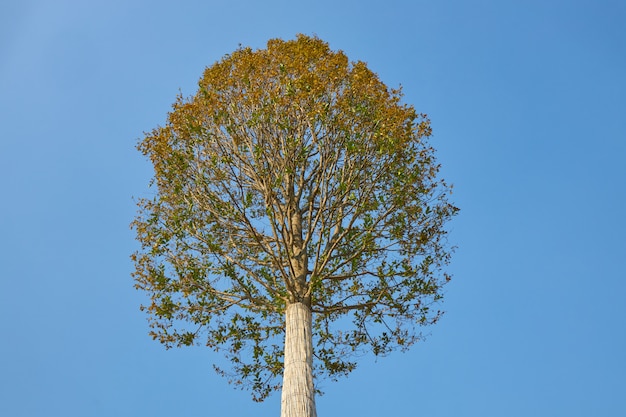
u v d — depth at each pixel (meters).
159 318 14.36
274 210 14.25
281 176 14.11
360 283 14.59
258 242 13.47
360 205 13.90
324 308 14.16
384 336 15.02
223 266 13.82
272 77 15.43
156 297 14.23
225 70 16.16
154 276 14.14
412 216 14.63
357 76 15.12
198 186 14.41
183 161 14.58
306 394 12.06
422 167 14.88
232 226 14.40
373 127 14.52
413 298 14.53
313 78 14.98
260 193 14.81
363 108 14.62
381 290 14.48
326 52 16.33
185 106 15.40
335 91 15.15
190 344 14.47
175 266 14.29
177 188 14.55
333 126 14.45
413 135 15.03
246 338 14.82
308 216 14.80
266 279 13.97
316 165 15.08
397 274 14.51
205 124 15.19
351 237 14.02
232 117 14.98
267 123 14.63
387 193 14.35
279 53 16.23
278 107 14.67
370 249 14.47
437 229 14.83
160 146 15.05
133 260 14.48
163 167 14.90
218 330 14.66
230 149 14.78
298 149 14.47
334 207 14.09
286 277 13.45
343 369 15.19
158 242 14.46
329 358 15.21
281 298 13.66
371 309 14.74
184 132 15.20
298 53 16.06
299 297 13.59
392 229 14.41
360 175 14.17
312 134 14.49
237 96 15.30
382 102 15.02
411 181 14.24
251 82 15.38
